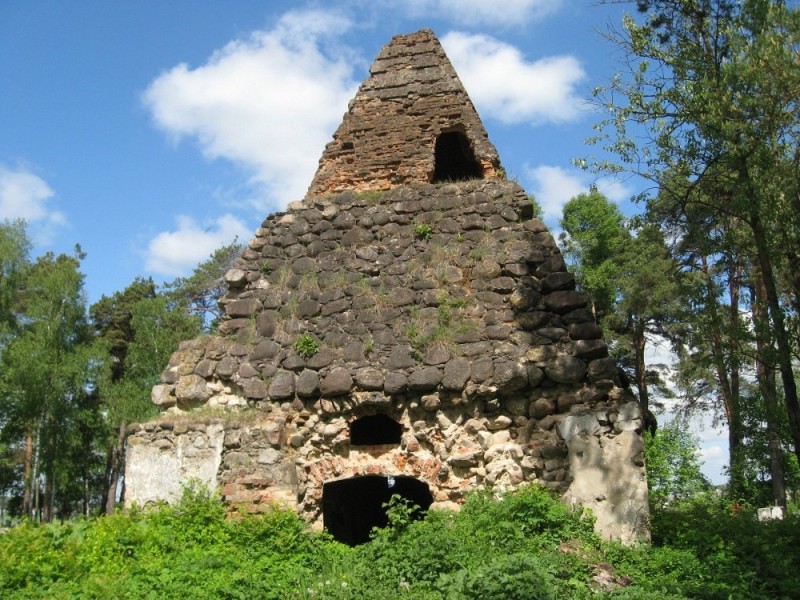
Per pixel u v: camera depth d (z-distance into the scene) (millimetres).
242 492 9289
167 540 8234
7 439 29391
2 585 7062
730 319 10500
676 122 9797
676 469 16875
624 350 27312
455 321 9883
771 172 9148
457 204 10883
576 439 8891
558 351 9383
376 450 9555
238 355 10297
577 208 29234
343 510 11680
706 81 9297
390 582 7059
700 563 7875
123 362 34656
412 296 10211
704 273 12305
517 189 10891
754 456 19703
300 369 10031
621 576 7523
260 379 10102
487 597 6246
